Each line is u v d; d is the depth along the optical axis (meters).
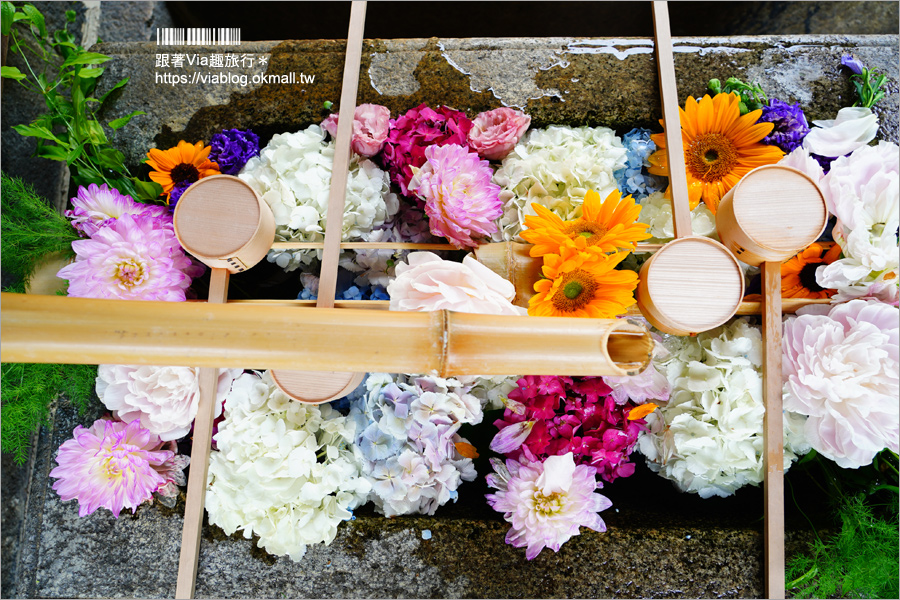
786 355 1.00
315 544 1.07
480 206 1.00
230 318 0.62
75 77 1.23
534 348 0.62
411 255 0.93
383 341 0.62
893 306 0.98
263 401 1.02
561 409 1.07
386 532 1.06
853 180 1.02
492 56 1.25
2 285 1.32
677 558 1.04
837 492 1.09
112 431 1.05
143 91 1.28
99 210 1.12
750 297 1.03
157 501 1.12
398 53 1.26
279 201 1.08
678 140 1.04
